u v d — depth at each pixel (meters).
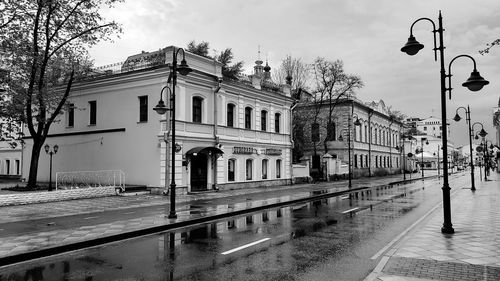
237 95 30.27
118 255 9.05
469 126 28.89
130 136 25.91
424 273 6.93
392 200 22.47
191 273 7.48
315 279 7.05
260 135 32.88
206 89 27.16
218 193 25.84
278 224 13.57
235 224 13.68
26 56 22.34
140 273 7.53
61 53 24.30
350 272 7.48
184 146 25.03
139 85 25.61
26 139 31.45
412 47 11.02
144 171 25.06
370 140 57.25
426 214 15.91
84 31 23.75
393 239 10.70
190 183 25.73
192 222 13.87
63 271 7.75
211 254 9.04
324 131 50.66
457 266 7.38
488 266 7.37
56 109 24.33
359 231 12.02
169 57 24.88
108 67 28.42
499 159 71.00
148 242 10.57
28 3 22.27
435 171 88.81
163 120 24.23
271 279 7.08
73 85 28.55
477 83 10.33
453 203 18.77
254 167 31.86
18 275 7.52
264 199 22.12
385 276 6.76
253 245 10.01
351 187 32.53
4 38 21.64
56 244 9.64
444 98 11.31
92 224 12.98
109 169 26.80
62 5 22.94
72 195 21.19
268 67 47.62
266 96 33.59
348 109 49.53
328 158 44.84
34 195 19.53
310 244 10.09
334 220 14.48
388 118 66.25
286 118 36.88
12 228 12.30
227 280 7.04
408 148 78.81
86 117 28.44
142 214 15.66
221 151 26.38
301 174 39.41
